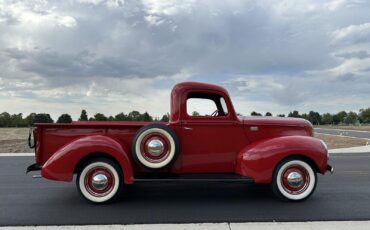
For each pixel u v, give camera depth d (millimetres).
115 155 6359
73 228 5133
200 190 7742
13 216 5809
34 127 6742
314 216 5734
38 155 6730
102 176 6500
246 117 7352
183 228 5117
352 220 5508
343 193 7500
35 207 6398
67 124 6766
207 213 5934
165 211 6062
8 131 38344
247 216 5742
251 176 6582
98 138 6453
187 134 6902
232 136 7012
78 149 6328
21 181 9062
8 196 7305
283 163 6613
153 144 6504
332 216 5730
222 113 7137
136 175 6852
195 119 6934
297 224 5273
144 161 6512
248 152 6703
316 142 6695
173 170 6926
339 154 16375
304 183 6703
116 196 6520
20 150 18484
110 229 5090
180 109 6918
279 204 6539
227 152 7012
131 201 6773
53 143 6762
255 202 6688
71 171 6324
